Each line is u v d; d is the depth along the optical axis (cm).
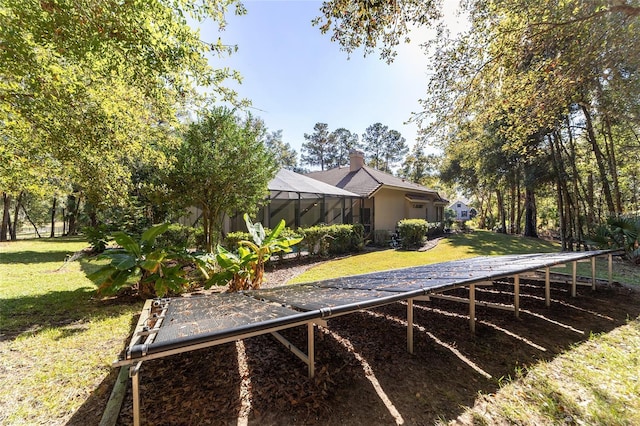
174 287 546
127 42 351
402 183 2098
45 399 268
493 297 605
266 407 252
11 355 354
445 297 541
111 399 262
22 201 2289
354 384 287
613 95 747
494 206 3603
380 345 375
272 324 227
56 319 480
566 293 624
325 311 252
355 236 1370
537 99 659
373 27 483
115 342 393
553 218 2678
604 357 353
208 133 812
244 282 621
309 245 1109
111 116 529
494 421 241
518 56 600
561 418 247
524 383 296
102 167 651
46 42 346
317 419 238
